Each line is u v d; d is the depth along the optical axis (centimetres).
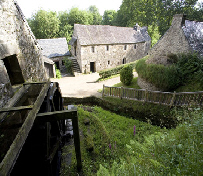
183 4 2022
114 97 852
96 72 1833
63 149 444
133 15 2609
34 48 481
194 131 251
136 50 2089
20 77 359
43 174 311
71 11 2859
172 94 653
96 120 623
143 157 256
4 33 286
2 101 248
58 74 1666
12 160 152
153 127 611
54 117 267
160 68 758
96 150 445
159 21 2350
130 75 997
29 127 203
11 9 326
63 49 2016
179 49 826
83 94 1018
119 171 229
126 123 652
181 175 177
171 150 242
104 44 1762
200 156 192
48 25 2503
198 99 593
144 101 727
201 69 712
